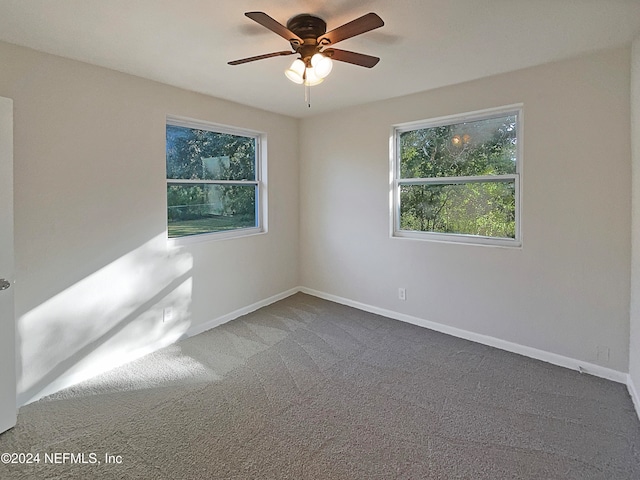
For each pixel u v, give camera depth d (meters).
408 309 3.69
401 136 3.71
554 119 2.68
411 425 2.05
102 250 2.69
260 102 3.71
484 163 3.16
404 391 2.41
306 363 2.82
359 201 4.02
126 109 2.79
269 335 3.38
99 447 1.88
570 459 1.79
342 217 4.21
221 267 3.68
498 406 2.23
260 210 4.23
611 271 2.51
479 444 1.90
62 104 2.43
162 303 3.13
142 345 2.99
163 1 1.78
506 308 3.03
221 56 2.47
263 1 1.79
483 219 3.21
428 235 3.58
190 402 2.29
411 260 3.63
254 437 1.95
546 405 2.24
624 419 2.10
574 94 2.58
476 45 2.34
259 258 4.14
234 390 2.43
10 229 2.02
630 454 1.82
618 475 1.69
